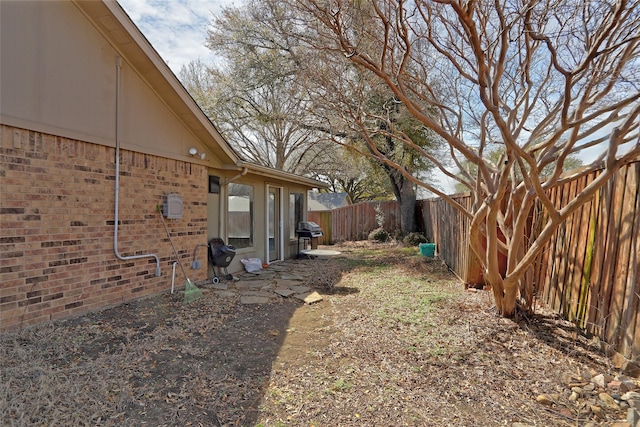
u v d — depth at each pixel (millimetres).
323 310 5031
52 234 4188
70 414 2336
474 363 3318
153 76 5352
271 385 2910
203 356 3412
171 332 3957
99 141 4719
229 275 7164
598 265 3666
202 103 15406
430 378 3047
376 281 6945
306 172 19344
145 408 2516
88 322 4195
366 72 6000
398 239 13383
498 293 4477
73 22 4371
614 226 3430
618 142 2928
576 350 3508
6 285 3748
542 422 2438
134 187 5273
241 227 8164
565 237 4352
